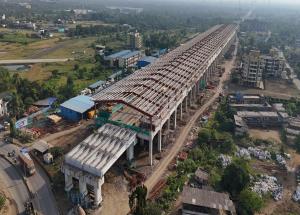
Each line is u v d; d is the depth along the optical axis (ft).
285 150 354.54
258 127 408.87
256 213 257.34
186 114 428.97
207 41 650.43
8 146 334.24
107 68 653.30
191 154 322.75
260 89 557.33
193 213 237.04
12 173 292.40
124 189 273.33
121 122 312.91
